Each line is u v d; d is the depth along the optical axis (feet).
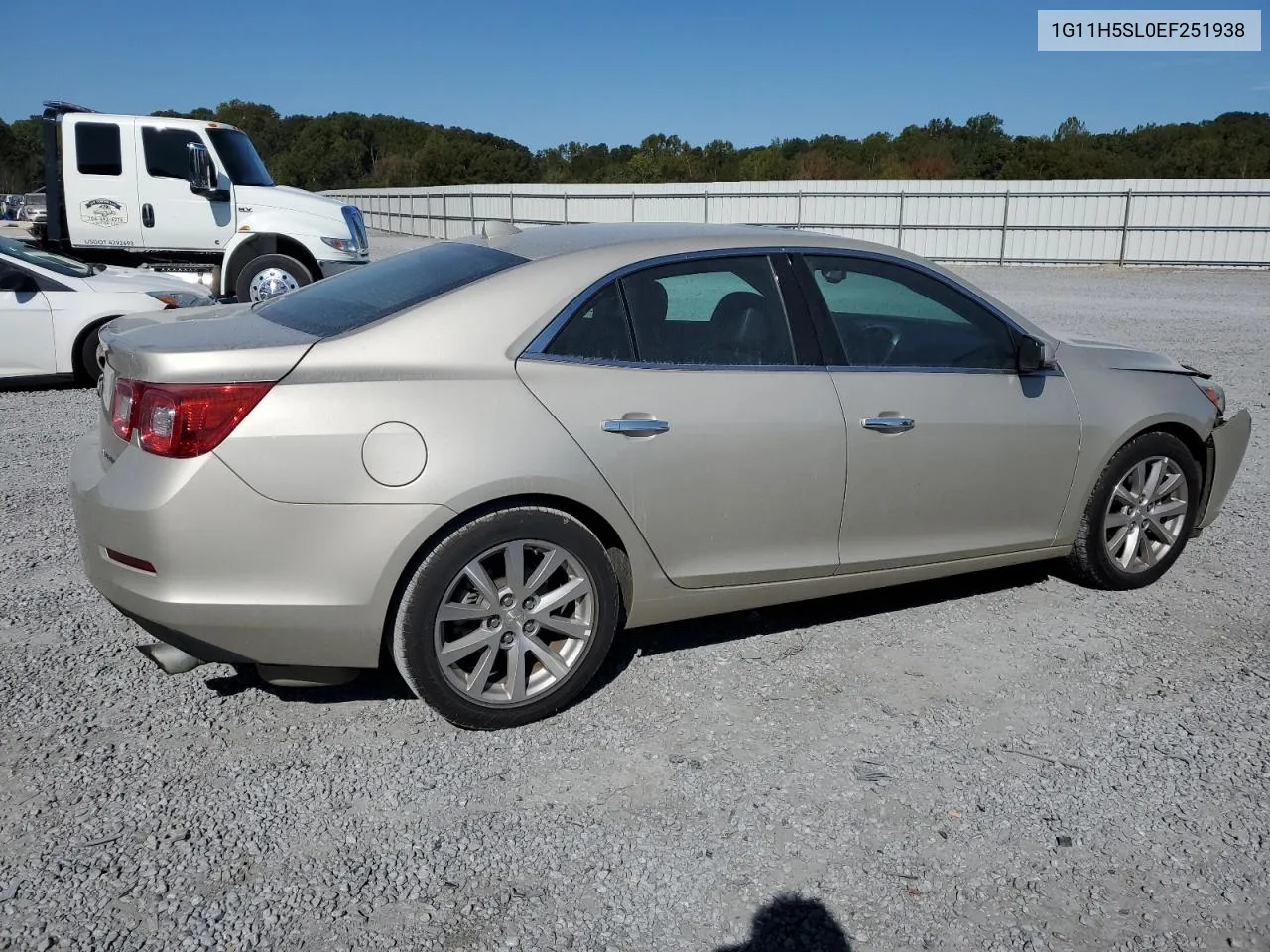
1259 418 27.22
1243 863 9.02
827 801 9.78
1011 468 13.39
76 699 11.35
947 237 91.50
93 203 38.22
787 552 12.12
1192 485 15.30
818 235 12.80
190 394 9.55
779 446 11.66
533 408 10.42
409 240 120.26
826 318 12.39
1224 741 10.97
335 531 9.76
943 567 13.46
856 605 14.47
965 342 13.42
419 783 9.96
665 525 11.25
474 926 8.07
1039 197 87.51
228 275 39.63
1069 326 46.85
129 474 9.78
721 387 11.44
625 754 10.56
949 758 10.57
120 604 10.04
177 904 8.20
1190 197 83.76
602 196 109.09
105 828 9.13
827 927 8.16
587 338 10.98
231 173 39.75
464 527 10.18
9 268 27.35
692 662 12.62
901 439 12.44
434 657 10.34
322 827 9.25
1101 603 14.67
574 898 8.41
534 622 10.82
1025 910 8.39
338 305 11.32
